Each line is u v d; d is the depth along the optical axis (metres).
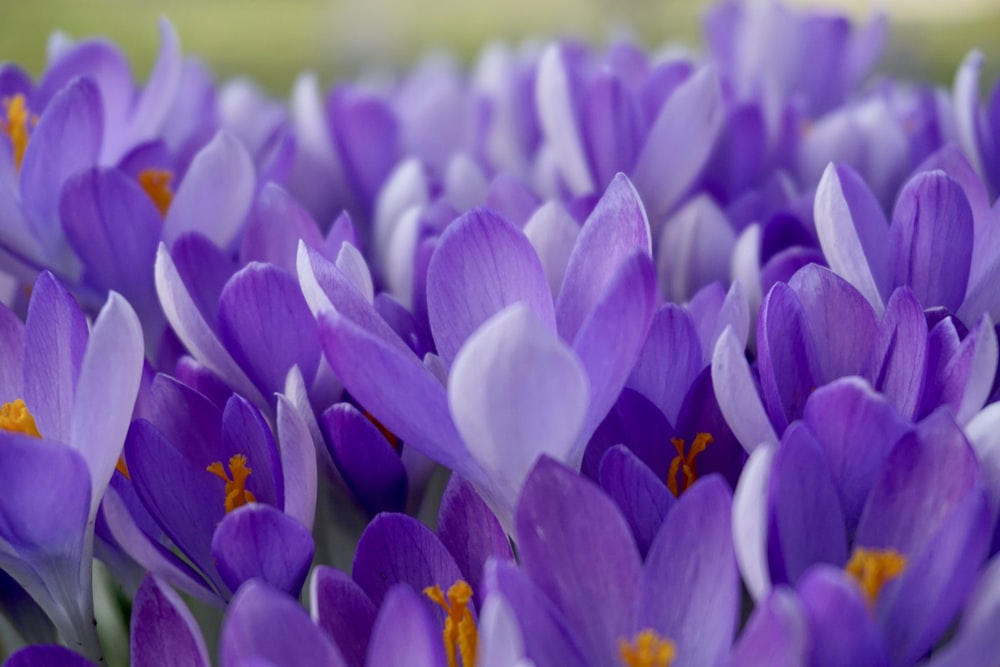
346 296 0.39
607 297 0.37
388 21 1.90
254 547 0.38
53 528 0.38
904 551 0.37
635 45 0.72
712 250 0.48
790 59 0.62
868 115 0.54
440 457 0.38
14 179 0.48
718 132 0.52
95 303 0.47
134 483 0.40
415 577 0.38
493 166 0.63
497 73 0.69
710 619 0.36
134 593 0.42
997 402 0.40
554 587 0.37
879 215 0.44
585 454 0.40
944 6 2.34
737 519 0.35
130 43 2.35
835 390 0.38
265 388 0.43
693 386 0.40
